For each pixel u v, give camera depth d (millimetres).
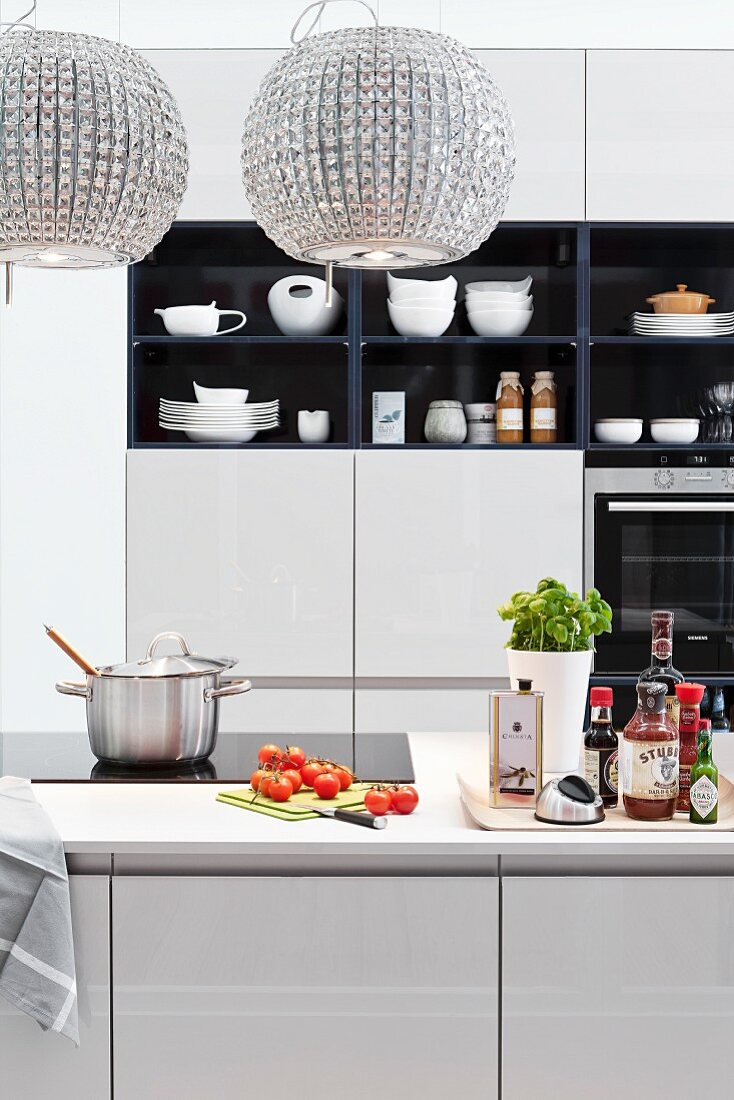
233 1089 1570
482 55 3223
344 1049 1566
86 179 1481
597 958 1562
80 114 1459
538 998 1563
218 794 1798
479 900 1561
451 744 2268
